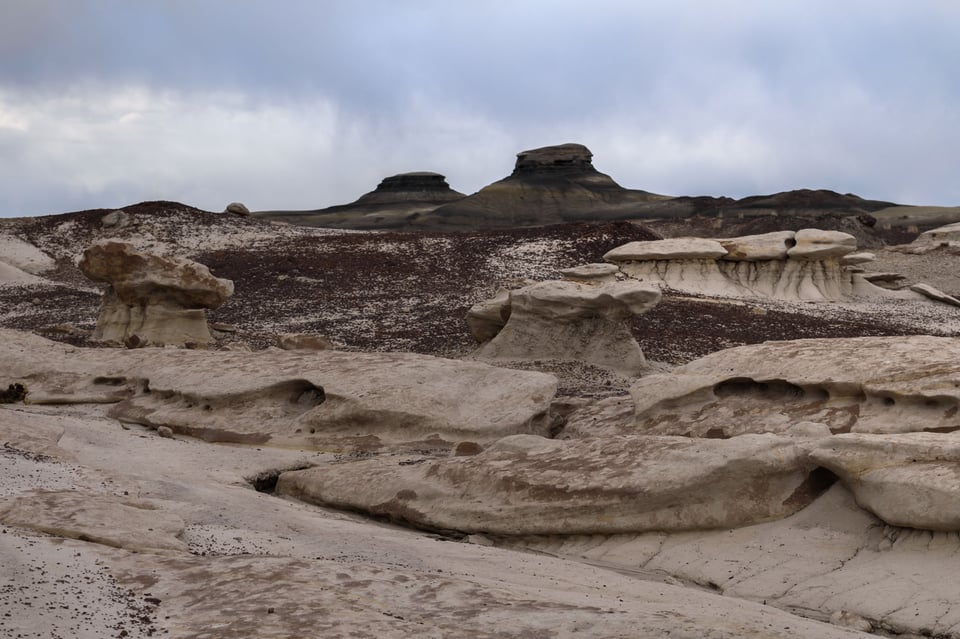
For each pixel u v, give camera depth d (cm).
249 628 1128
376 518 2075
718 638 1170
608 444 1956
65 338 4206
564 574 1625
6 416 2328
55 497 1553
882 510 1659
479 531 1936
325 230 8394
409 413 2506
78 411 2861
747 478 1806
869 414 2159
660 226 12719
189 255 7006
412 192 16775
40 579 1190
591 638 1159
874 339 2355
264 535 1686
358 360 2758
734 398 2419
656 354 4053
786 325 5128
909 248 8256
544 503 1884
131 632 1104
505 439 2205
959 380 2039
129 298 4159
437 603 1267
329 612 1182
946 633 1403
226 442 2609
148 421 2756
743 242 6575
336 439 2538
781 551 1709
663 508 1820
